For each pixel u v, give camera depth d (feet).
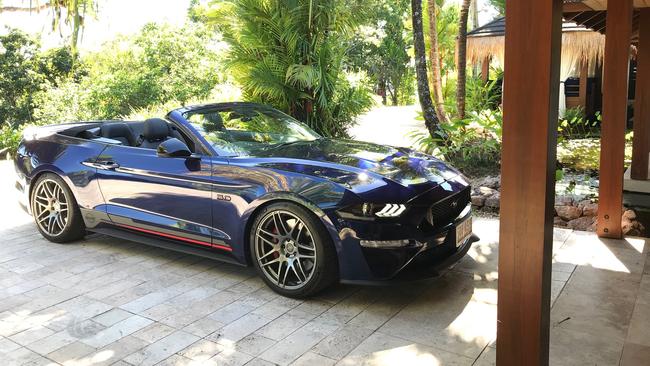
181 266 15.46
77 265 15.65
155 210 15.02
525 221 7.29
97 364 10.27
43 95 82.84
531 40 6.93
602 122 16.58
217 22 32.86
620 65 16.06
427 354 10.30
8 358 10.55
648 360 9.89
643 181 21.54
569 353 10.23
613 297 12.68
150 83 75.00
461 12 32.14
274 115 17.21
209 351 10.64
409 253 11.93
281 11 30.32
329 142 15.72
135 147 16.03
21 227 19.76
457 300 12.71
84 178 16.39
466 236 13.71
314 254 12.41
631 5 15.72
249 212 13.21
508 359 7.70
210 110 16.10
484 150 27.66
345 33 32.65
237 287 13.84
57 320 12.12
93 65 84.89
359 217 11.85
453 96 43.55
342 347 10.66
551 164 7.23
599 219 17.07
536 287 7.35
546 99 6.95
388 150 15.17
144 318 12.16
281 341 10.98
